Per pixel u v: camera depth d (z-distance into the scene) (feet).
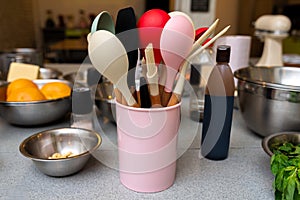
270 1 10.41
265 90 2.20
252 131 2.61
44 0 12.80
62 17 12.84
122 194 1.69
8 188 1.72
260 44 6.66
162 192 1.72
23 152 1.77
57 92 2.70
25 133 2.49
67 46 9.80
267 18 3.86
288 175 1.49
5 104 2.39
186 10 7.47
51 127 2.61
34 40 11.71
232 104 2.03
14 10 8.77
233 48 3.30
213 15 7.50
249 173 1.94
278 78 2.90
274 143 1.97
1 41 7.27
